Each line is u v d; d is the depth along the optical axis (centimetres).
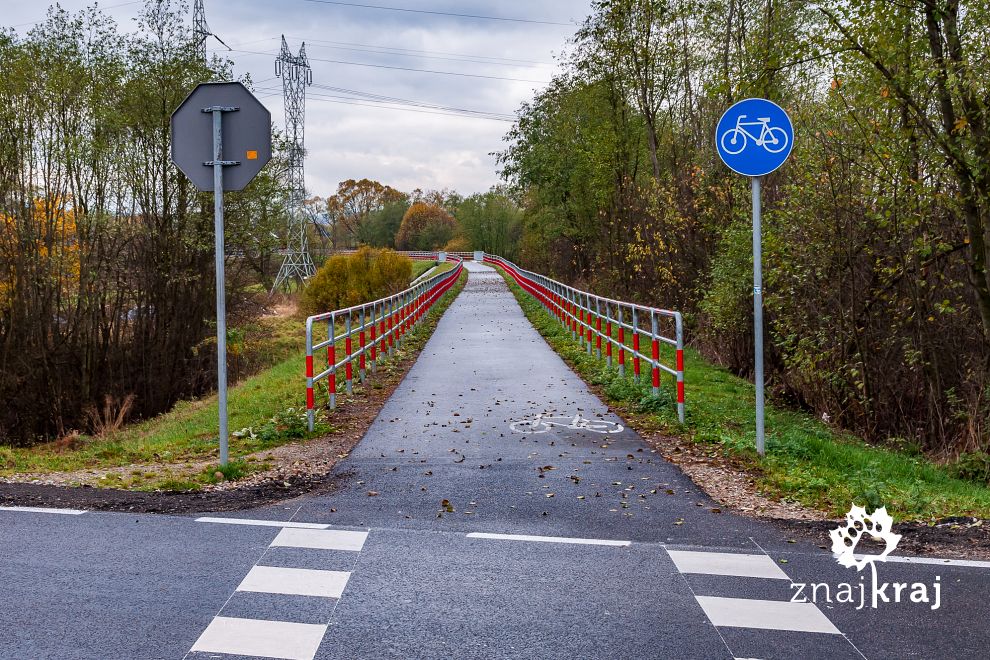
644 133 3297
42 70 2541
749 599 458
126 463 870
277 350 3400
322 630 416
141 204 2784
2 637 405
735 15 2208
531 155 4650
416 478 753
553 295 2711
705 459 819
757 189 822
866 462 869
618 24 2656
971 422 1138
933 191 1091
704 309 1734
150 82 2673
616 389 1214
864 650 393
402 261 5844
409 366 1625
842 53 1105
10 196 2600
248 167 757
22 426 2617
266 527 597
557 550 545
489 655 389
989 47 1000
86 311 2748
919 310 1217
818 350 1393
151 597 459
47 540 560
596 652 392
